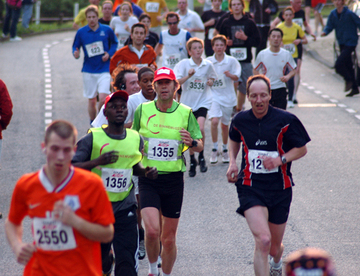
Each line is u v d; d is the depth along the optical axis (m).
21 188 9.80
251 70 35.31
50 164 9.48
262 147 14.23
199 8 91.94
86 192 9.78
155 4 51.06
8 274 16.20
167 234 15.10
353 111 38.00
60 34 77.00
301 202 21.98
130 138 13.48
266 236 13.42
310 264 6.07
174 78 15.26
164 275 15.32
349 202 21.97
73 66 52.66
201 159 26.05
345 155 28.27
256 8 46.28
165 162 14.98
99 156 12.59
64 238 9.85
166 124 15.21
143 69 17.30
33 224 9.89
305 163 27.05
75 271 9.99
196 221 20.23
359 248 17.75
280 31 30.00
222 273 16.23
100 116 15.73
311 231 19.14
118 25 42.94
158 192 15.00
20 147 29.61
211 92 25.97
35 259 10.03
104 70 32.38
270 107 14.41
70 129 9.45
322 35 43.25
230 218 20.53
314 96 43.12
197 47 24.89
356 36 42.12
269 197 14.21
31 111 36.91
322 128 33.53
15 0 67.25
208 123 35.25
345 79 42.75
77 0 89.69
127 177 13.36
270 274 15.62
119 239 13.37
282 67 30.39
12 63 53.06
